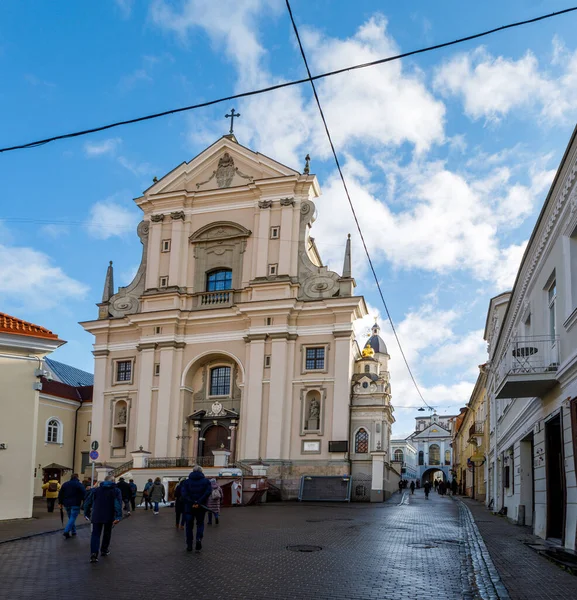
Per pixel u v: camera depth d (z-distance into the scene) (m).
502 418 26.34
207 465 35.88
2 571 11.39
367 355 55.03
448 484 65.50
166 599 9.12
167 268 43.50
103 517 12.54
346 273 40.59
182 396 41.34
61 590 9.72
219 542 15.50
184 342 42.09
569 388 13.70
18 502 20.98
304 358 39.84
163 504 28.39
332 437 38.19
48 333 22.62
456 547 14.91
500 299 29.50
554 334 16.03
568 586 9.83
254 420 39.19
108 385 43.06
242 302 40.69
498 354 27.03
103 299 45.06
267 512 26.16
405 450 107.31
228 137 44.41
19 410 21.45
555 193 14.21
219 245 43.12
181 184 44.88
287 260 41.22
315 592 9.62
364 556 13.29
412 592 9.69
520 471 21.12
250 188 42.88
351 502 37.09
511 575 10.88
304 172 42.62
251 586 10.04
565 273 13.87
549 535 15.69
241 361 40.84
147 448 40.62
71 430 49.03
